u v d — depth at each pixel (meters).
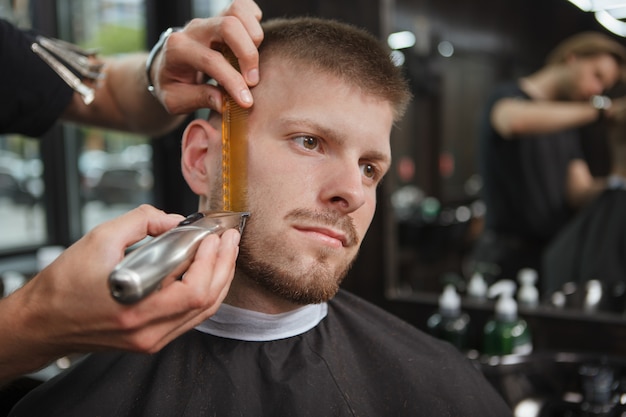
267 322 0.80
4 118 1.09
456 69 1.44
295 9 1.51
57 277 0.52
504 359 1.20
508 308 1.30
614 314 1.31
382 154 0.75
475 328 1.42
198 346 0.79
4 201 2.69
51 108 1.08
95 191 2.74
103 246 0.52
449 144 1.46
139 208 0.59
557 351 1.32
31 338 0.55
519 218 1.41
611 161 1.29
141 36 2.33
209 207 0.78
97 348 0.55
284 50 0.73
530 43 1.35
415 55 1.45
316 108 0.71
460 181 1.46
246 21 0.72
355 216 0.75
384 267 1.52
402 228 1.51
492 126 1.41
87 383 0.76
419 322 1.49
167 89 0.81
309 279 0.72
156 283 0.47
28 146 2.65
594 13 1.27
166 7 2.18
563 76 1.32
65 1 2.58
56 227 2.70
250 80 0.72
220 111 0.75
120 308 0.49
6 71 1.04
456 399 0.83
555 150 1.35
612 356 1.21
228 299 0.80
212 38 0.75
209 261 0.52
